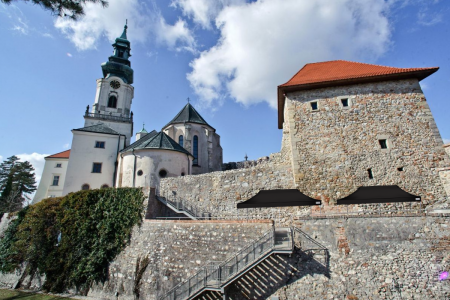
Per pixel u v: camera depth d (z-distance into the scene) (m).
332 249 12.79
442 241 11.96
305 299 12.21
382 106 18.47
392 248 12.30
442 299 11.20
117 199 18.81
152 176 24.56
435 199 15.85
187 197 21.23
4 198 41.38
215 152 37.72
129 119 42.84
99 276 17.03
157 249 16.03
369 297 11.73
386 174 16.86
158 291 14.84
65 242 18.73
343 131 18.38
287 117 20.50
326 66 22.97
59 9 7.77
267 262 13.19
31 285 18.86
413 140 17.33
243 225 14.20
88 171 33.53
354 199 14.91
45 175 40.97
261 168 19.72
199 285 12.95
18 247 20.48
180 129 35.22
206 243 14.75
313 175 17.77
